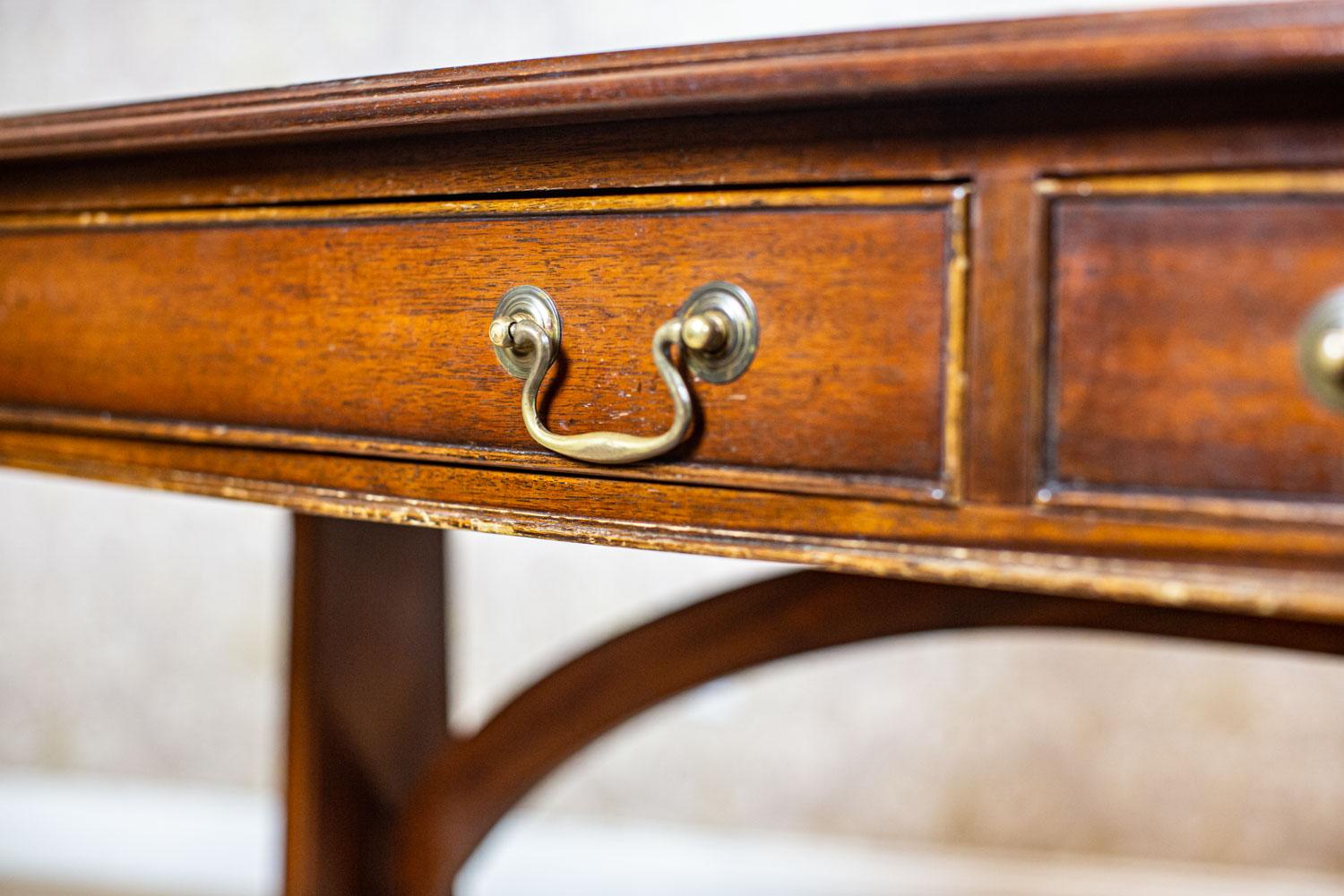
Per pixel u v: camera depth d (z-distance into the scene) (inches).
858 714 43.3
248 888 47.4
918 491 11.3
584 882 45.0
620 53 11.6
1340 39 8.8
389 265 14.1
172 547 49.5
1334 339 9.6
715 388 12.2
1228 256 10.0
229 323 15.3
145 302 16.0
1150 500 10.4
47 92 48.8
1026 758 42.1
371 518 14.3
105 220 16.2
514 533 13.4
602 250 12.7
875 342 11.4
